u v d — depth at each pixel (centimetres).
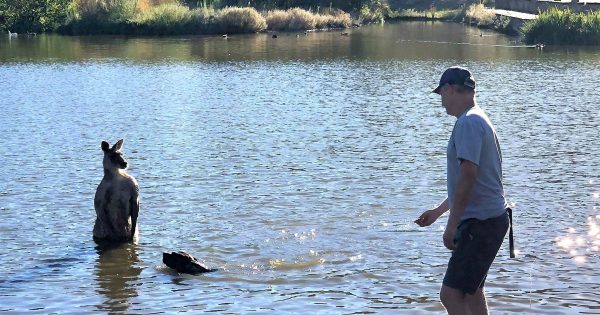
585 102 2528
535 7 5872
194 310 905
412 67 3659
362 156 1752
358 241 1143
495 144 727
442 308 898
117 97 2756
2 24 5769
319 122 2214
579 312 880
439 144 1892
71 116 2345
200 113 2391
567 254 1073
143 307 916
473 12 6506
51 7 5700
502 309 888
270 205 1347
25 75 3400
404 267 1037
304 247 1121
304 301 927
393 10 7256
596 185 1462
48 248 1141
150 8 5838
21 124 2209
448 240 716
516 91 2809
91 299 943
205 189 1467
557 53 4225
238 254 1099
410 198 1382
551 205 1325
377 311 893
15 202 1385
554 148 1816
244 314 890
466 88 738
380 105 2525
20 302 934
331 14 6334
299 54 4272
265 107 2502
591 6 5234
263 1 6475
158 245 1148
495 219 726
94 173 1616
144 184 1514
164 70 3575
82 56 4178
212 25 5628
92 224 1260
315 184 1493
